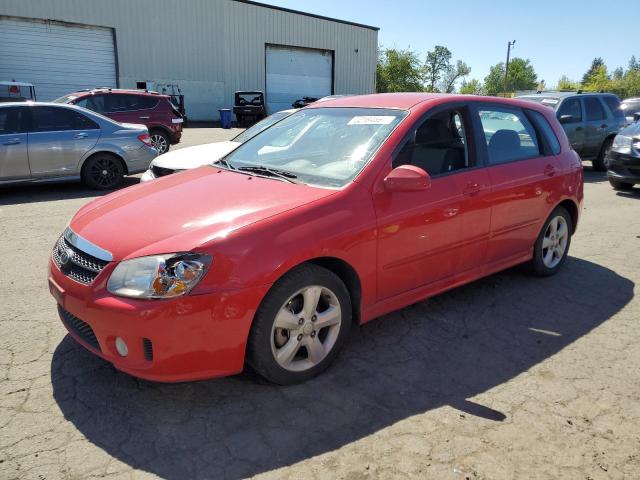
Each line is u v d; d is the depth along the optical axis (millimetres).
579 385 3133
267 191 3244
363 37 34188
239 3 28719
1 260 5211
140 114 12984
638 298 4520
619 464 2457
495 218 4117
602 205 8641
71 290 2820
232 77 29469
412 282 3617
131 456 2457
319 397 2965
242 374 3191
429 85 97375
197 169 4031
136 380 3082
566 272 5172
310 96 32844
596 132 12555
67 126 8953
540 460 2475
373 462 2439
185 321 2600
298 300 3027
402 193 3422
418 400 2955
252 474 2354
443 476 2357
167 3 26531
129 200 3381
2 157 8367
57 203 8133
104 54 25344
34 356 3324
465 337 3740
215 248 2668
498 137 4305
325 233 2984
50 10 23516
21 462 2393
